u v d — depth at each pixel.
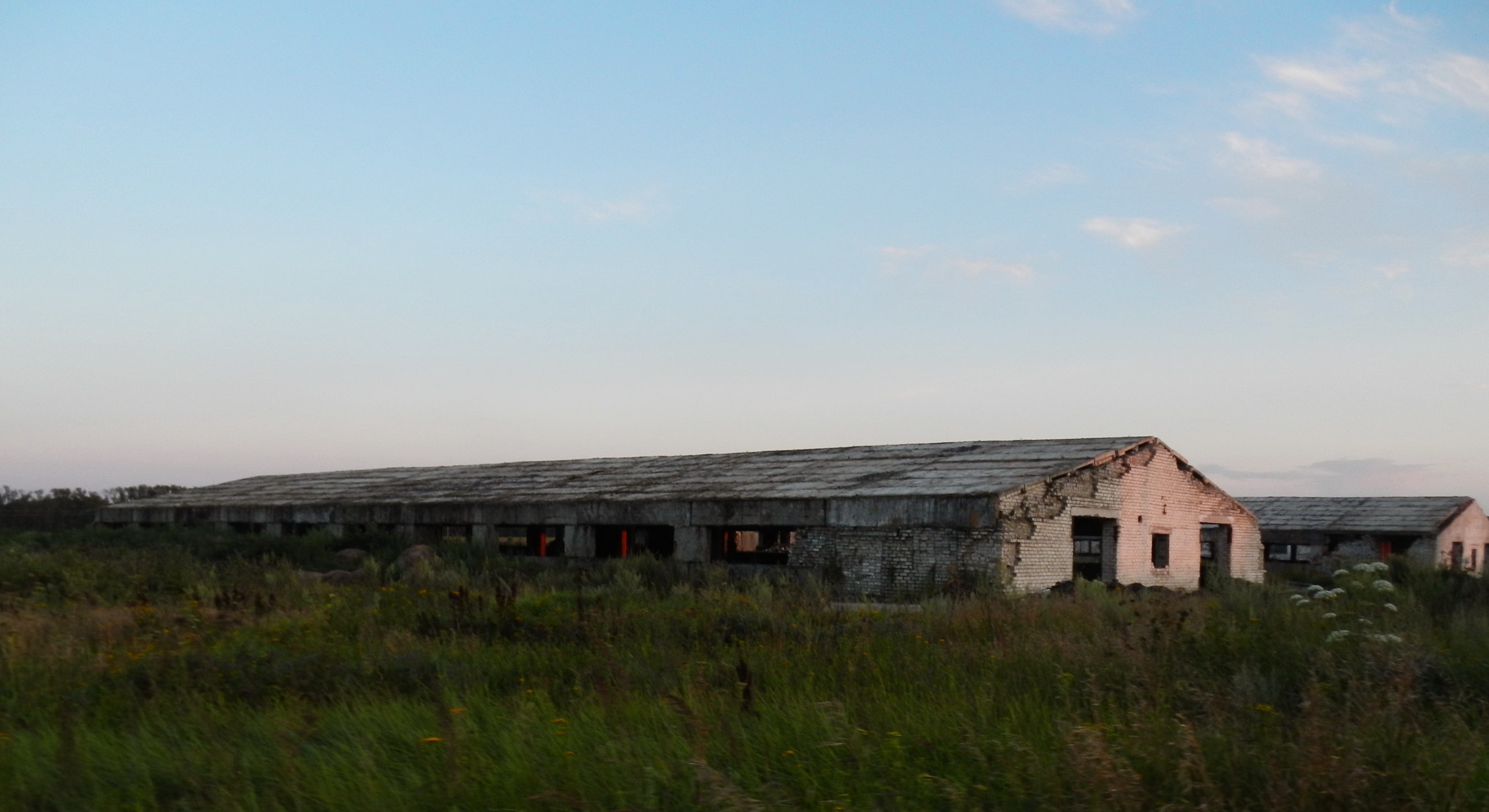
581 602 14.38
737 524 28.03
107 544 36.50
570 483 36.44
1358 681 9.20
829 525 26.20
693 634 13.25
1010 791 6.63
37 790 6.88
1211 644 11.05
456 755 7.11
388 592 17.12
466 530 39.06
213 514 44.88
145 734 8.03
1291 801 6.32
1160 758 7.07
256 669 10.52
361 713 8.70
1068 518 26.05
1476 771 6.84
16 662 10.55
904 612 15.52
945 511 24.33
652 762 7.13
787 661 10.93
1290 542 48.25
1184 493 31.66
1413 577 25.20
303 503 40.66
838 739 7.57
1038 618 14.15
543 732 7.93
